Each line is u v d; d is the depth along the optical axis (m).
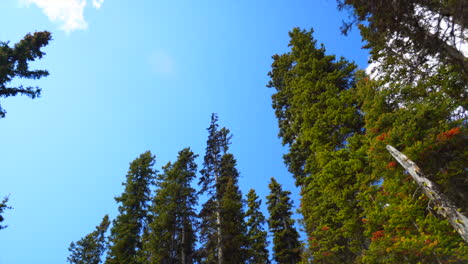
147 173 25.89
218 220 18.44
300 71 17.95
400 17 5.88
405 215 8.88
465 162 8.49
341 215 12.25
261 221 28.47
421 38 5.92
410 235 8.83
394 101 11.20
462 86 8.35
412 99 10.66
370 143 10.91
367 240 12.20
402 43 6.41
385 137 10.02
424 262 8.38
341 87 16.23
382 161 10.29
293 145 20.12
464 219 6.85
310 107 15.72
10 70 12.94
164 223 20.47
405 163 8.78
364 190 11.29
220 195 19.45
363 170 11.52
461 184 8.57
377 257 9.35
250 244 23.23
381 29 6.34
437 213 8.10
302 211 21.61
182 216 21.33
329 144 13.78
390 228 9.51
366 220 10.82
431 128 8.99
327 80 15.96
